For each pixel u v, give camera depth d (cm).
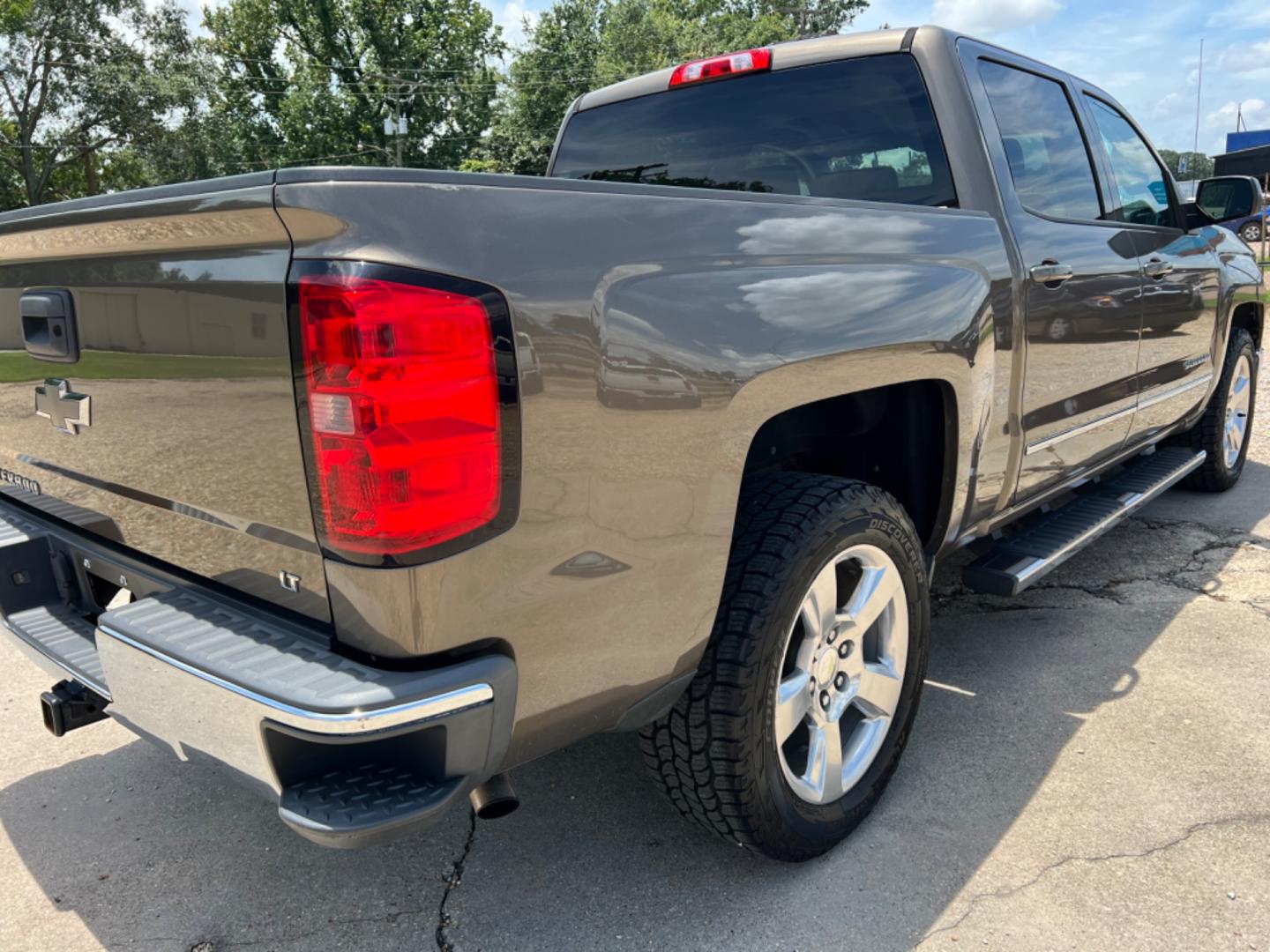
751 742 194
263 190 133
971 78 284
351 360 133
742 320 179
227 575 172
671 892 215
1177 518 484
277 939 205
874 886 215
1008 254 266
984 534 296
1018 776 257
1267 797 243
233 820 251
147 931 208
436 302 135
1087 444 333
